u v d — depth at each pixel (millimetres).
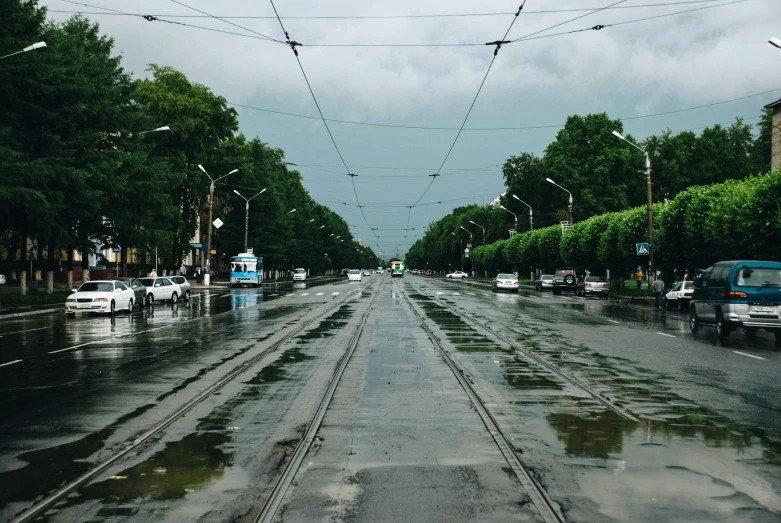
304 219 111625
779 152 50062
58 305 34938
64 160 32594
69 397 10312
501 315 27969
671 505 5406
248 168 77000
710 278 20734
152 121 47844
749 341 18812
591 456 6875
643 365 13633
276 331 21000
